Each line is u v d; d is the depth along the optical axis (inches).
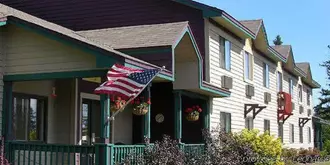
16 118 473.7
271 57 1027.3
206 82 587.2
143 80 376.8
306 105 1496.1
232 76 756.6
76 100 543.8
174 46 474.9
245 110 826.8
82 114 561.0
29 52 435.2
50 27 463.8
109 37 540.1
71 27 725.9
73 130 536.4
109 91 370.3
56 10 738.8
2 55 442.0
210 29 655.8
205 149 568.7
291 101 1187.3
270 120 1029.8
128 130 633.6
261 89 952.9
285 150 922.1
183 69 544.4
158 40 483.8
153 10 679.1
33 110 502.0
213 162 507.5
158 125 604.7
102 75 404.8
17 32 441.1
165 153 432.1
